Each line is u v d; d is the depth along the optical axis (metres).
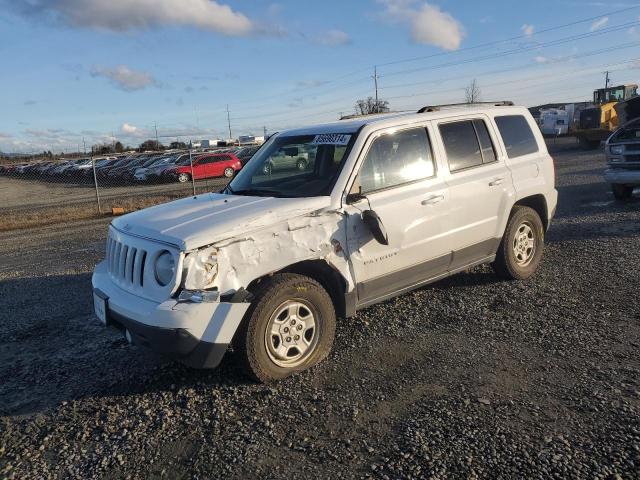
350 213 4.30
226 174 33.00
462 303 5.36
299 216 4.05
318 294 4.11
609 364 3.89
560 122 44.84
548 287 5.68
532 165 5.99
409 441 3.11
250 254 3.79
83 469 3.08
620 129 10.62
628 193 10.84
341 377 3.98
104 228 13.23
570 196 12.17
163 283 3.68
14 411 3.80
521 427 3.18
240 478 2.90
